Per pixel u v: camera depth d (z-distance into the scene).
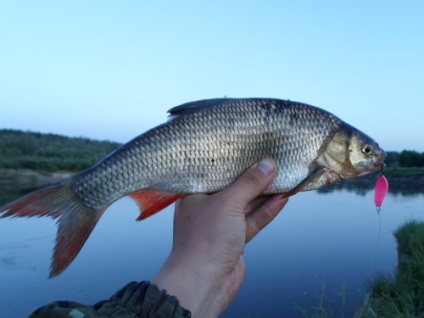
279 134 0.31
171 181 0.30
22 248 1.17
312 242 1.40
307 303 0.86
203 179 0.30
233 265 0.26
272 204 0.32
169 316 0.19
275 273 1.06
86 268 1.05
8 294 0.87
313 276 1.04
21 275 0.97
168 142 0.30
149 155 0.30
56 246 0.28
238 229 0.26
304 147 0.32
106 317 0.18
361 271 1.06
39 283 0.93
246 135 0.30
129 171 0.30
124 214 1.79
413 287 0.80
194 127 0.30
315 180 0.33
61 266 0.27
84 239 0.28
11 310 0.80
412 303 0.67
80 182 0.29
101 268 1.05
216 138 0.30
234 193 0.27
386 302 0.73
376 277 0.94
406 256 1.19
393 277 0.93
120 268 1.05
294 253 1.26
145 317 0.19
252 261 1.18
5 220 1.55
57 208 0.28
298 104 0.33
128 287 0.20
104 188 0.29
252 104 0.31
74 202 0.28
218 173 0.30
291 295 0.91
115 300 0.20
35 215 0.28
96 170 0.29
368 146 0.34
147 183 0.30
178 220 0.27
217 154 0.30
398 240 1.44
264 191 0.31
